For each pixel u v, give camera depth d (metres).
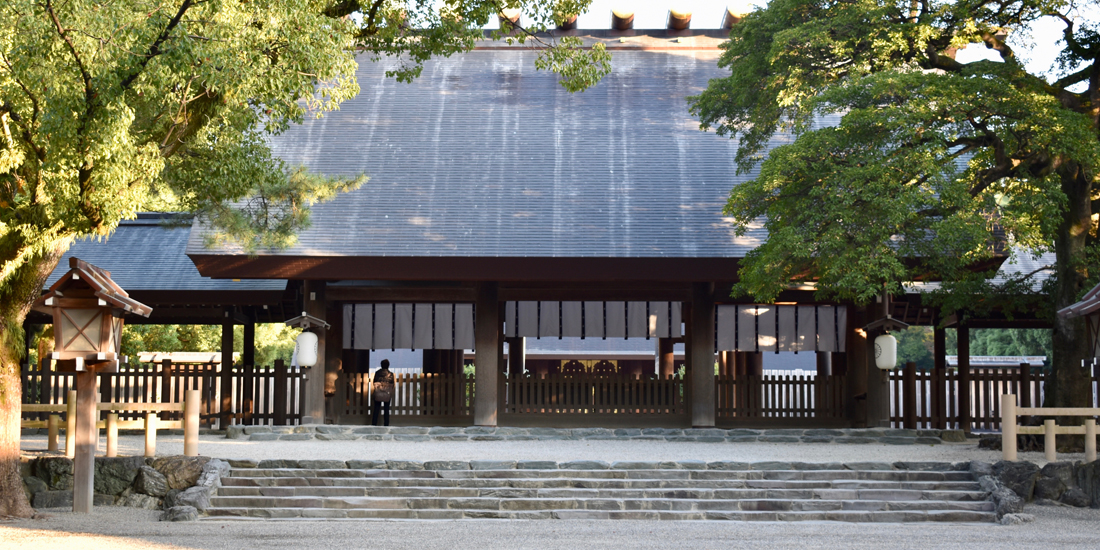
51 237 10.84
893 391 23.06
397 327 21.53
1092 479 12.60
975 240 13.01
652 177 20.70
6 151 10.43
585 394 20.50
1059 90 15.88
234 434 17.75
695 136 21.95
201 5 10.23
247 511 11.93
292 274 18.52
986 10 14.91
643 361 33.12
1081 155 13.54
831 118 22.16
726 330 21.47
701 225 19.36
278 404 19.84
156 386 19.77
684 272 18.70
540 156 21.23
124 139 9.73
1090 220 16.53
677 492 12.50
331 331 20.84
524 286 20.38
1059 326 16.44
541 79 23.97
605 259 18.48
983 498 12.49
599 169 20.89
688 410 20.42
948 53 17.61
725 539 10.30
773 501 12.26
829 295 20.11
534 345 33.28
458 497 12.36
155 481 12.51
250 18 10.31
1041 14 14.80
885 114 13.52
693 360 19.70
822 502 12.23
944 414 20.78
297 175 15.49
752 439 18.08
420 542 9.98
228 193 13.64
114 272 20.33
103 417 19.27
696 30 25.69
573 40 14.42
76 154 9.80
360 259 18.42
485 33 25.39
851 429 18.47
